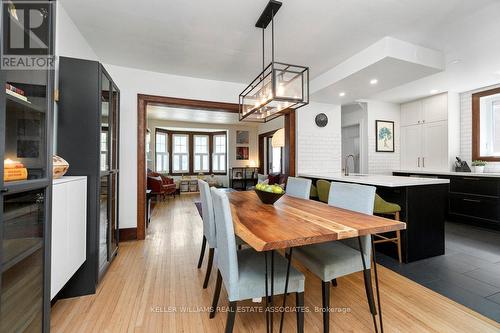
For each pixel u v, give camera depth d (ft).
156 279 7.21
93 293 6.40
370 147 16.89
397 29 7.88
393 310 5.66
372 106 17.02
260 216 5.32
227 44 8.98
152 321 5.31
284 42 8.81
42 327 4.27
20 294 4.10
